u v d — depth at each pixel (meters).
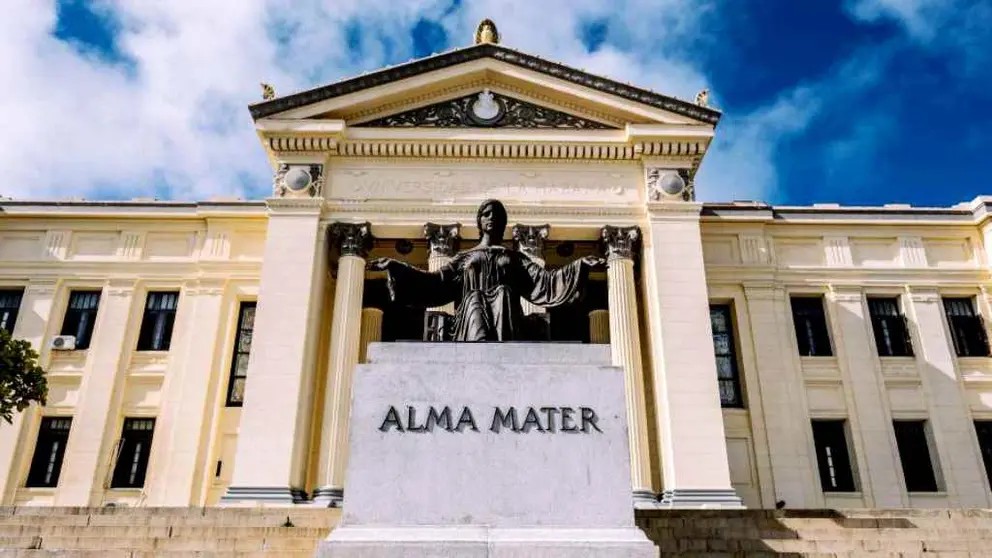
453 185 23.89
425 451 6.89
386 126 24.56
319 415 22.42
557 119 24.89
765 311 25.58
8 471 23.33
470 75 25.00
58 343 24.89
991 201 26.73
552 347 7.52
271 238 22.81
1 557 10.74
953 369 25.14
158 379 24.70
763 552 11.84
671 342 22.03
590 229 23.56
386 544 6.34
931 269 26.39
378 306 24.25
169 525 13.36
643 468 20.38
